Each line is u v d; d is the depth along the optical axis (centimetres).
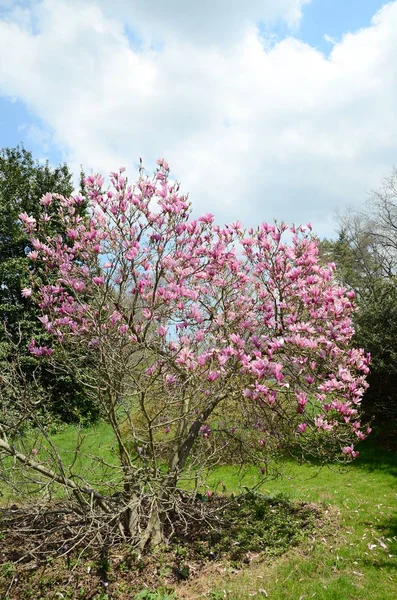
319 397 443
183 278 506
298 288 524
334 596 390
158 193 475
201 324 542
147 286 523
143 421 733
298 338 430
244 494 587
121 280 512
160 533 496
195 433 545
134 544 475
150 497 453
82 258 502
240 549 488
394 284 1075
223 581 425
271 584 417
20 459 444
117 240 496
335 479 772
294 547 493
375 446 927
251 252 551
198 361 418
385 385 1011
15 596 401
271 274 543
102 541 431
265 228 544
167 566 442
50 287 503
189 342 467
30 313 1331
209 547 496
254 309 580
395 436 947
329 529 544
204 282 594
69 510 453
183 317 514
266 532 523
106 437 1074
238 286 570
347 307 498
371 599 386
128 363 489
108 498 482
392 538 511
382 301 1022
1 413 476
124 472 472
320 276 536
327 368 468
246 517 575
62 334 490
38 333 1295
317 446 512
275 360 490
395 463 827
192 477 508
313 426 462
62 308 498
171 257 499
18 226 1488
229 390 496
